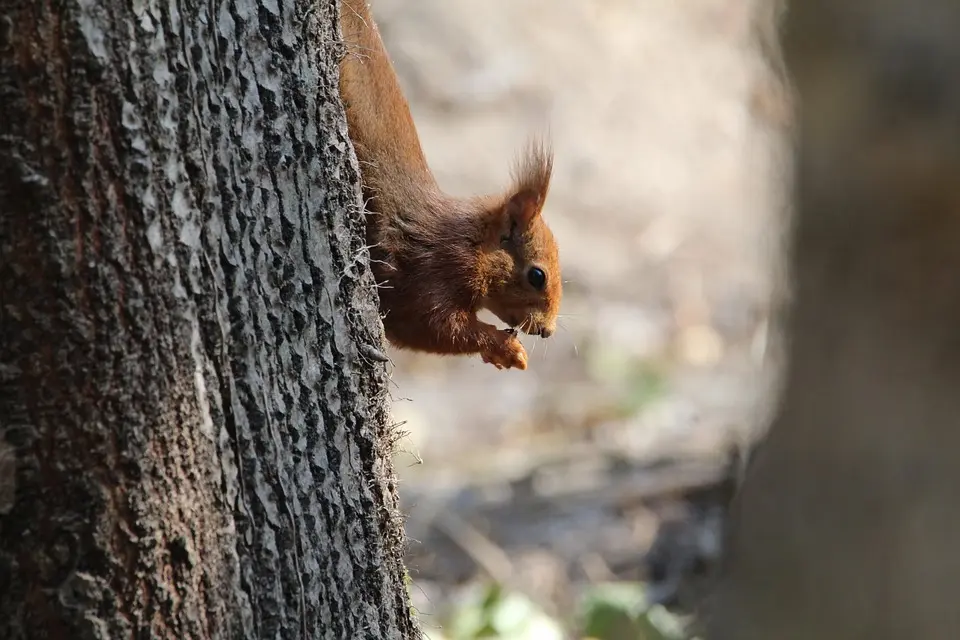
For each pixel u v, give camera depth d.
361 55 4.65
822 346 4.70
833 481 4.70
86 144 4.50
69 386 4.51
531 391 6.29
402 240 4.67
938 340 4.67
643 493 5.12
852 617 4.69
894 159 4.66
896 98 4.66
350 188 4.58
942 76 4.65
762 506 4.73
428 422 5.91
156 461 4.52
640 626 4.87
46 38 4.50
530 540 5.08
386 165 4.67
